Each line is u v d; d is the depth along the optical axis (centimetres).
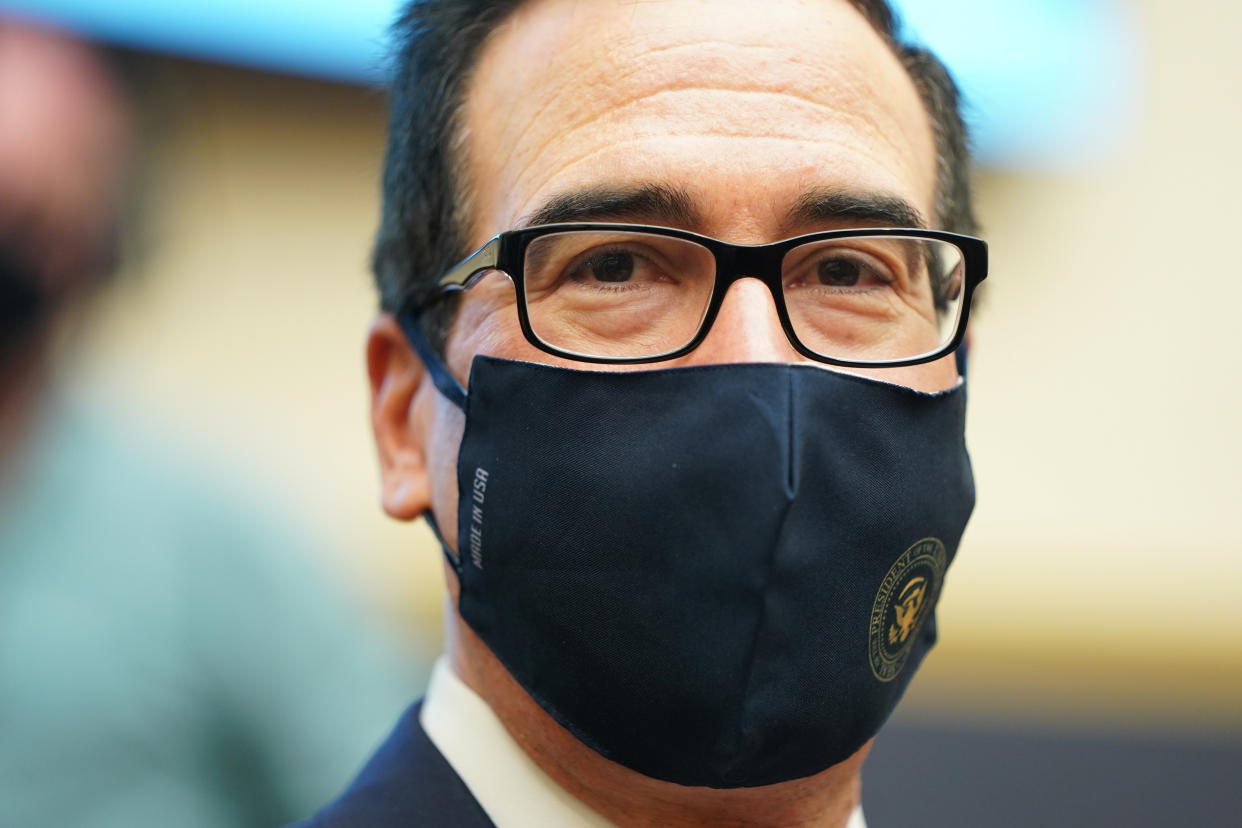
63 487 193
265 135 438
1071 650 497
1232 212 554
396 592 416
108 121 191
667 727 149
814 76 161
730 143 154
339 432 436
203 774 191
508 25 171
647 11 160
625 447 150
